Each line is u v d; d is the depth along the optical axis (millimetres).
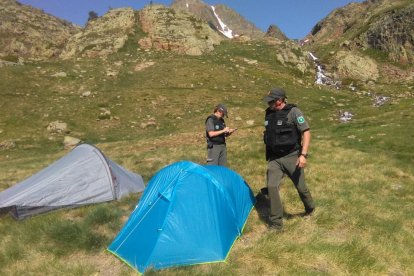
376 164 13305
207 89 39875
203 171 7461
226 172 8203
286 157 7172
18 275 6148
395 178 11875
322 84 50906
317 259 6344
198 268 6109
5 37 93625
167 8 67625
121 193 10094
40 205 8930
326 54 67438
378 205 9070
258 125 28375
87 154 10336
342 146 16938
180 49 58062
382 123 22672
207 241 6520
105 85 41031
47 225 7891
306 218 7863
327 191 10000
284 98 7133
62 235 7355
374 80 55594
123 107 34438
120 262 6531
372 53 63625
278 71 51438
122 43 59188
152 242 6469
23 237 7480
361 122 24266
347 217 8094
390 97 43062
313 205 7918
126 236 6875
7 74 42219
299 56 57969
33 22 102938
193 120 31453
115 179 10203
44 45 88688
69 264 6398
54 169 10070
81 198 9461
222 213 7059
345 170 12344
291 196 9234
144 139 24156
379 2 86438
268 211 8523
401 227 7828
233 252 6672
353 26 83125
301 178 7449
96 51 57031
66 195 9359
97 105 34500
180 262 6273
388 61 60750
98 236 7238
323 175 11664
